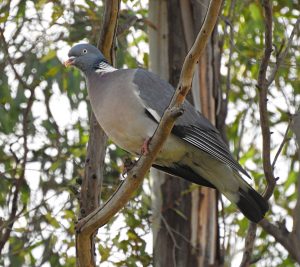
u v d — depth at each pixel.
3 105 13.69
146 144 9.27
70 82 14.09
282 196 13.69
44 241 12.74
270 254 13.37
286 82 13.35
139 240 11.84
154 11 12.46
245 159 13.11
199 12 12.37
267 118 9.81
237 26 14.03
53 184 13.23
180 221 12.16
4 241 11.84
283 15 13.26
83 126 14.22
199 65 12.01
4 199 13.52
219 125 11.91
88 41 13.23
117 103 10.06
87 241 8.95
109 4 10.43
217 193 12.25
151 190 12.38
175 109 8.28
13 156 12.88
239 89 14.45
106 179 13.23
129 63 13.87
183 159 10.51
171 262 12.01
